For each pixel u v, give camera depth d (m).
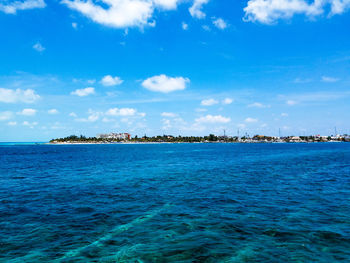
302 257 10.55
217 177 35.38
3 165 55.59
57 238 12.73
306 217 16.14
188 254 10.87
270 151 123.94
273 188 26.66
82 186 28.25
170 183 30.17
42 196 22.89
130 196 22.80
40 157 85.25
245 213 17.11
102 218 16.08
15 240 12.47
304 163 57.53
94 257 10.65
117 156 89.88
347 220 15.46
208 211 17.66
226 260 10.30
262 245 11.77
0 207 18.91
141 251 11.17
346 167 48.34
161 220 15.62
